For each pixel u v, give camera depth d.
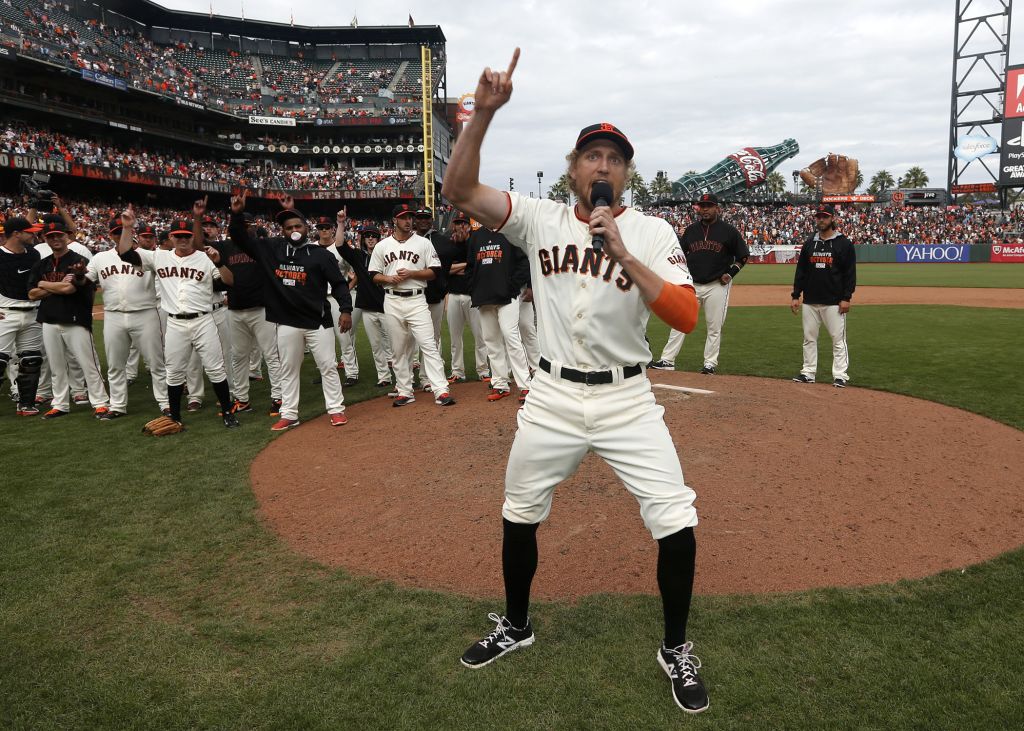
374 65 48.97
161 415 6.89
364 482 4.69
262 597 3.16
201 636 2.84
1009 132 45.06
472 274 6.90
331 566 3.46
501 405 6.76
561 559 3.47
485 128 2.18
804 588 3.13
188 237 6.00
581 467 4.77
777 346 10.34
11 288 6.82
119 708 2.40
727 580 3.22
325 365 6.21
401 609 3.03
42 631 2.89
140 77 36.09
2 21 29.53
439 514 4.09
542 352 2.54
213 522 4.04
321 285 6.12
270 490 4.59
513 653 2.68
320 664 2.63
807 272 7.34
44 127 32.31
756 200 72.44
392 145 44.25
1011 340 10.24
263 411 7.07
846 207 64.62
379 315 7.94
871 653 2.61
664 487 2.41
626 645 2.71
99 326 14.05
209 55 44.78
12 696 2.47
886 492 4.27
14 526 3.98
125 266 6.56
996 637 2.69
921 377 7.68
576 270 2.37
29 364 6.97
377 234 8.93
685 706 2.32
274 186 41.06
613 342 2.38
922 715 2.26
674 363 8.81
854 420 5.89
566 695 2.42
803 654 2.62
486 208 2.40
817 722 2.25
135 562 3.52
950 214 48.34
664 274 2.34
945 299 17.77
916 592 3.07
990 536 3.64
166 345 6.11
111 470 5.03
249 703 2.42
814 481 4.46
